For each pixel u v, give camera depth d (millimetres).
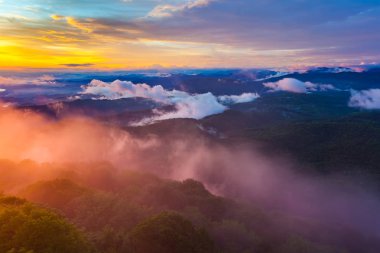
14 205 32625
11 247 22578
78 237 25594
